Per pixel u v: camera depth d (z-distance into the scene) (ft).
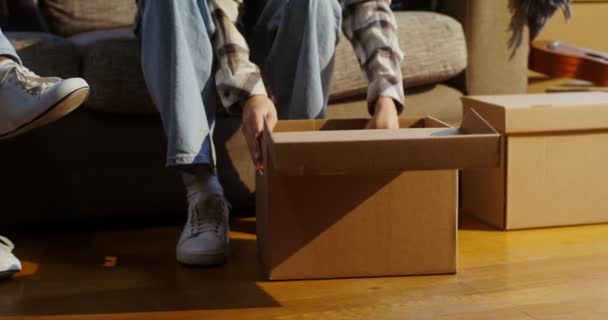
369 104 4.96
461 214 6.27
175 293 4.42
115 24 7.43
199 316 4.06
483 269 4.78
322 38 5.03
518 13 6.65
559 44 8.16
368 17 5.06
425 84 6.46
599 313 3.99
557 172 5.69
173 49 4.72
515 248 5.25
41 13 7.31
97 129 5.58
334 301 4.24
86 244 5.49
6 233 5.80
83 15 7.35
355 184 4.54
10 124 4.68
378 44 4.98
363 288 4.45
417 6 7.03
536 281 4.54
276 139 4.08
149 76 4.90
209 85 4.86
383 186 4.56
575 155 5.70
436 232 4.63
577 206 5.76
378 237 4.61
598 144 5.72
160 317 4.05
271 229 4.55
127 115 5.62
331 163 3.92
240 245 5.44
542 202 5.71
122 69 5.40
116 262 5.05
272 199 4.51
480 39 6.58
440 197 4.60
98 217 5.70
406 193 4.58
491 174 5.84
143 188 5.72
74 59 5.48
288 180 4.50
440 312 4.04
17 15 6.59
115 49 5.41
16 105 4.59
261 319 3.99
